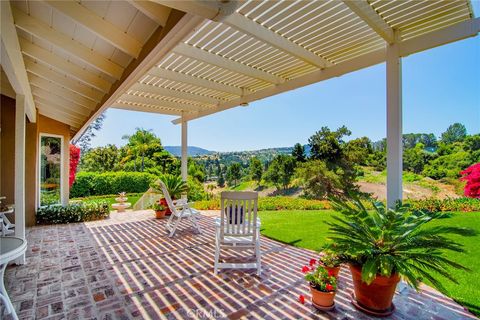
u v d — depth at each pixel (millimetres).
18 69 2312
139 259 3371
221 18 1296
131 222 5551
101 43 2242
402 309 2240
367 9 2398
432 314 2162
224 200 2986
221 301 2363
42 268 3061
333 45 3334
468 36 2299
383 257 2084
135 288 2590
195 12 1228
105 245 3959
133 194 12586
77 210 5602
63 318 2086
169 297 2426
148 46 1979
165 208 6039
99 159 18750
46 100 4488
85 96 3555
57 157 6254
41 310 2191
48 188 6098
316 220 5578
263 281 2758
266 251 3676
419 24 2758
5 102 4840
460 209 6078
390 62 2779
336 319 2098
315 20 2779
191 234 4602
